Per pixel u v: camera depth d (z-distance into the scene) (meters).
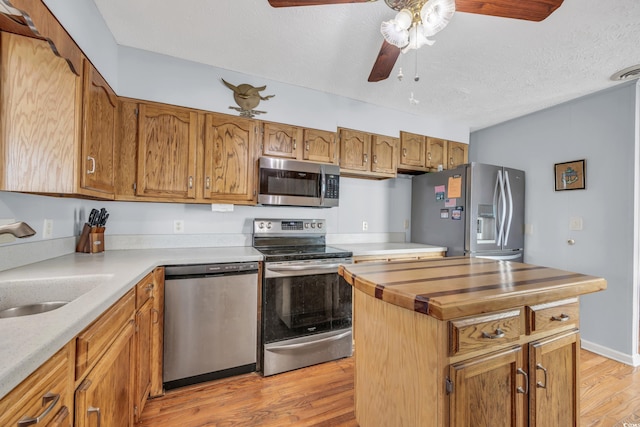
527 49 1.90
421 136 3.17
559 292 1.06
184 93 2.13
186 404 1.70
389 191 3.32
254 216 2.59
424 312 0.88
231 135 2.25
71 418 0.77
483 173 2.77
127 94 1.97
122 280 1.19
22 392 0.58
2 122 1.17
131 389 1.32
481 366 0.94
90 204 2.08
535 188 3.01
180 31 1.81
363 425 1.29
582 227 2.62
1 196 1.26
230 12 1.63
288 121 2.49
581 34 1.73
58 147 1.29
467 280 1.13
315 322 2.21
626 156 2.36
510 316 1.02
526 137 3.12
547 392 1.10
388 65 1.70
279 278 2.09
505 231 2.90
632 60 2.00
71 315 0.79
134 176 1.97
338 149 2.74
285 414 1.65
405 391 1.04
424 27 1.23
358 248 2.68
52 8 1.14
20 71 1.20
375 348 1.20
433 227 3.10
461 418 0.90
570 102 2.73
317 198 2.50
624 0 1.44
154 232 2.26
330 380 2.00
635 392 1.92
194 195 2.13
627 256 2.33
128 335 1.24
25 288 1.18
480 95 2.63
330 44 1.93
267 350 2.02
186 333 1.83
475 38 1.78
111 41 1.84
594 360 2.36
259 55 2.07
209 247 2.41
